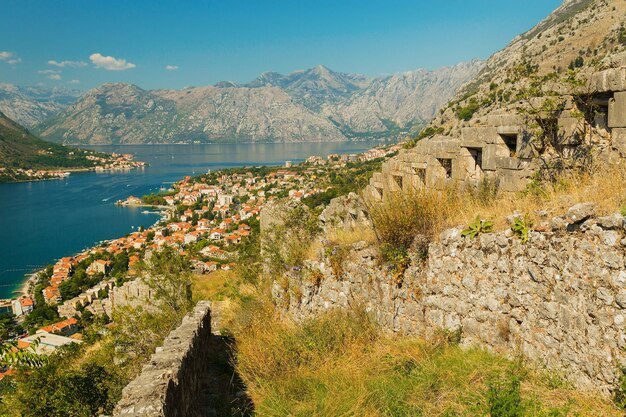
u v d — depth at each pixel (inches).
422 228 295.6
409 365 251.9
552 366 196.2
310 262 391.5
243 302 501.0
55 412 314.8
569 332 188.5
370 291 323.9
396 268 298.8
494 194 315.3
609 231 171.6
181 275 529.3
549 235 201.8
